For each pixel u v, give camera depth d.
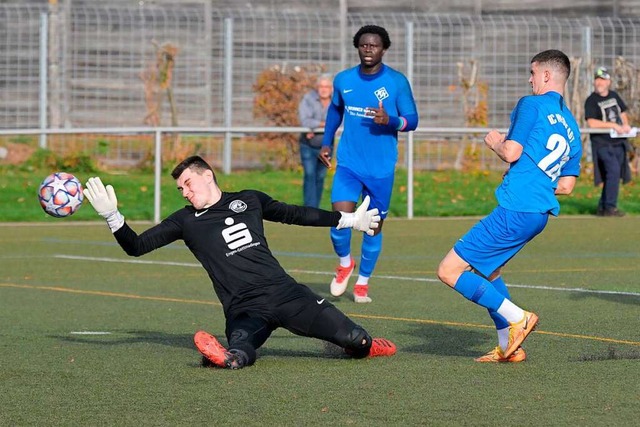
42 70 57.94
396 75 27.44
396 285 30.03
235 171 60.91
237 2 65.38
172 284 30.64
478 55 63.12
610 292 28.08
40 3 61.19
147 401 15.52
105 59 61.78
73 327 23.08
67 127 61.16
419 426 13.99
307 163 47.72
